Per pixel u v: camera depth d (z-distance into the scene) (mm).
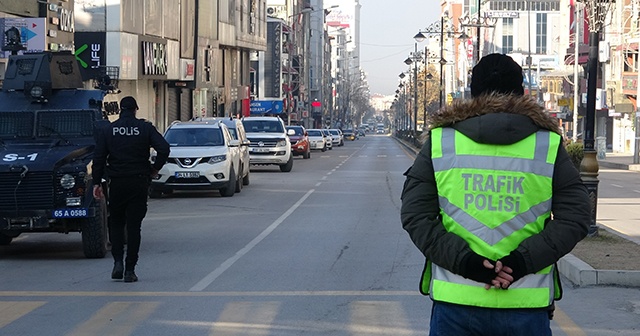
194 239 15477
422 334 8273
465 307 4227
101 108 15148
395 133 172500
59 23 32469
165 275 11664
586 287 10781
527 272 4141
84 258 13500
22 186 12875
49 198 12906
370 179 32688
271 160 37094
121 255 11336
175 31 53812
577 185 4301
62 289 10750
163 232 16516
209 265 12508
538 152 4262
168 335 8289
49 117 14453
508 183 4230
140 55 45844
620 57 61312
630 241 13758
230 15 71438
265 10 86500
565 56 79312
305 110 122312
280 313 9242
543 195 4258
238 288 10680
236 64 76438
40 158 13070
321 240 15258
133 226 11195
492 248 4199
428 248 4230
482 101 4328
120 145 11102
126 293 10430
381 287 10688
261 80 102125
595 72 14820
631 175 40250
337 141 90250
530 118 4320
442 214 4320
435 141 4355
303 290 10516
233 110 76375
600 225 16516
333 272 11828
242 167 27031
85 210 12922
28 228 12969
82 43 41875
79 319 9039
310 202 23000
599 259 11828
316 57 159125
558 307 9633
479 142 4273
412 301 9828
